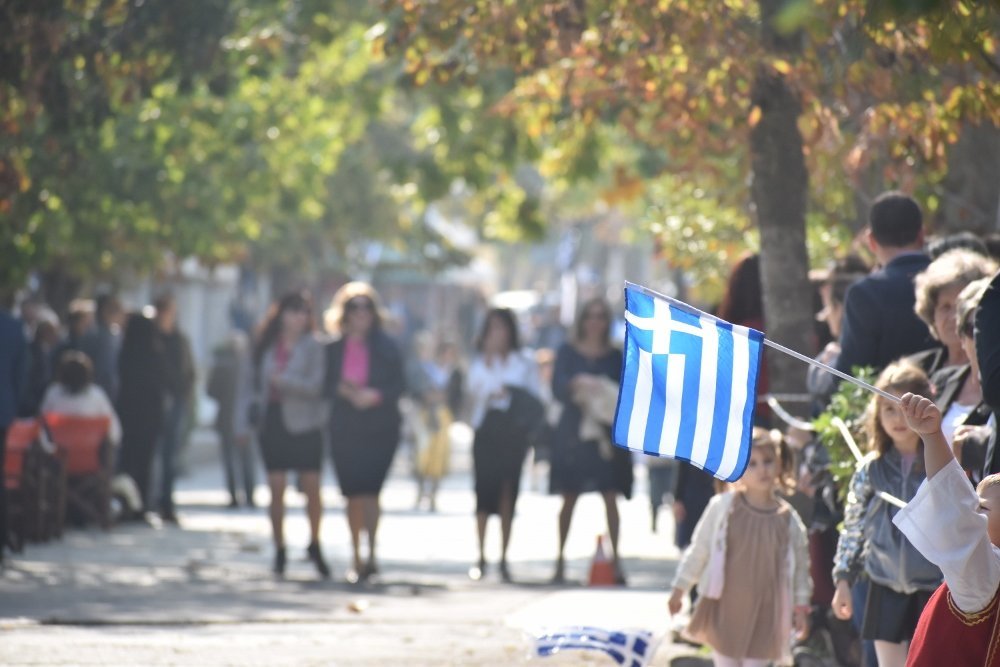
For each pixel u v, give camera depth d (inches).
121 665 1135.6
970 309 786.8
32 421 1993.1
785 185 1208.8
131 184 2256.4
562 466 1818.4
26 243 1974.7
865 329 1037.2
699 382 747.4
